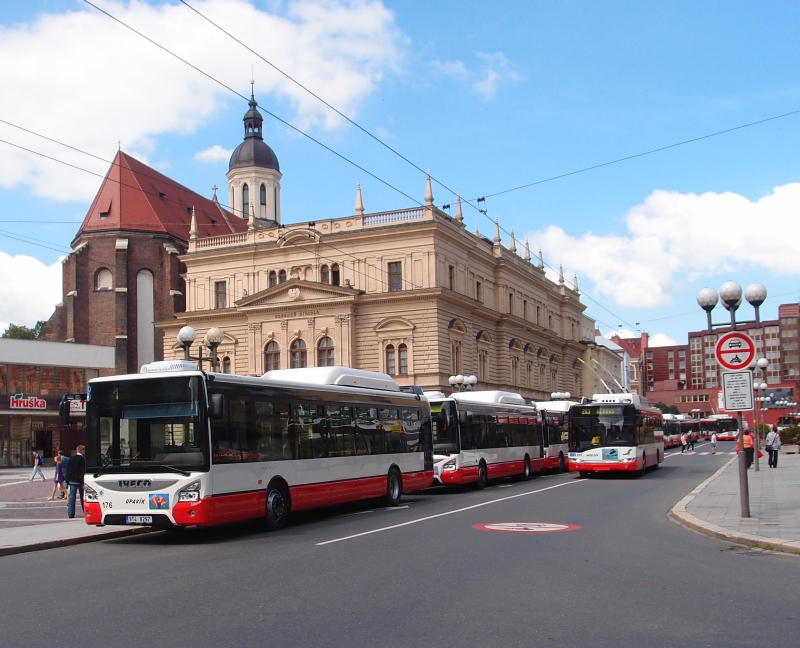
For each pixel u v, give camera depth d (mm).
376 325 62750
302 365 63688
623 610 9836
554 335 88188
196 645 8391
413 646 8211
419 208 63281
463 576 12195
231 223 99375
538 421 41969
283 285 64125
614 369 118750
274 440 20297
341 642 8406
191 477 17469
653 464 42312
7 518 23453
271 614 9797
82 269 80938
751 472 39125
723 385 19312
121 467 17953
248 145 105938
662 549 15016
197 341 69125
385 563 13523
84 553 16469
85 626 9422
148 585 12133
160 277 81750
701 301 20234
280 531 19594
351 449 23859
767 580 11852
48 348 64750
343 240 64688
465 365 66438
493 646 8188
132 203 82812
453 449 31812
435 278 62000
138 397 18234
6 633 9141
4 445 61656
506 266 75875
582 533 17438
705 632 8742
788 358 159625
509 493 29719
